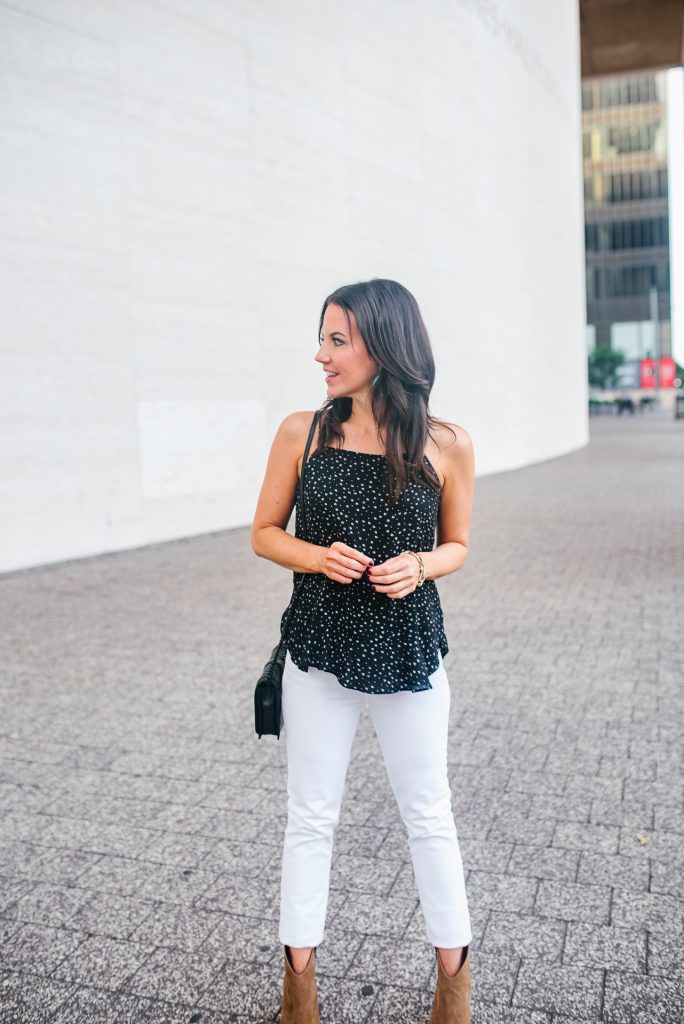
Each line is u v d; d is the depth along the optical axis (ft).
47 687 15.98
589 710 14.21
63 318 28.55
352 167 41.86
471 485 6.84
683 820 10.45
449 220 51.44
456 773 11.91
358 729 13.70
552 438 71.15
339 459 6.42
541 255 68.23
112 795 11.49
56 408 28.58
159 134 31.37
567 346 77.36
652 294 241.14
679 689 15.12
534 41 65.77
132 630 19.95
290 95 37.45
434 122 49.47
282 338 37.40
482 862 9.60
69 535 29.22
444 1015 6.67
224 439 34.73
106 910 8.85
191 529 33.65
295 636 6.54
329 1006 7.40
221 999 7.50
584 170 258.78
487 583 24.21
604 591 22.93
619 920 8.48
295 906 6.66
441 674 6.66
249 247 35.45
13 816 10.93
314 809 6.66
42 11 27.35
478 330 55.52
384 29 44.27
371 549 6.39
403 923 8.54
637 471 56.34
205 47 33.04
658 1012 7.20
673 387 242.17
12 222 26.89
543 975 7.70
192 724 14.02
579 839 10.05
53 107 27.84
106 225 29.71
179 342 32.63
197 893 9.13
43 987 7.68
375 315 6.16
